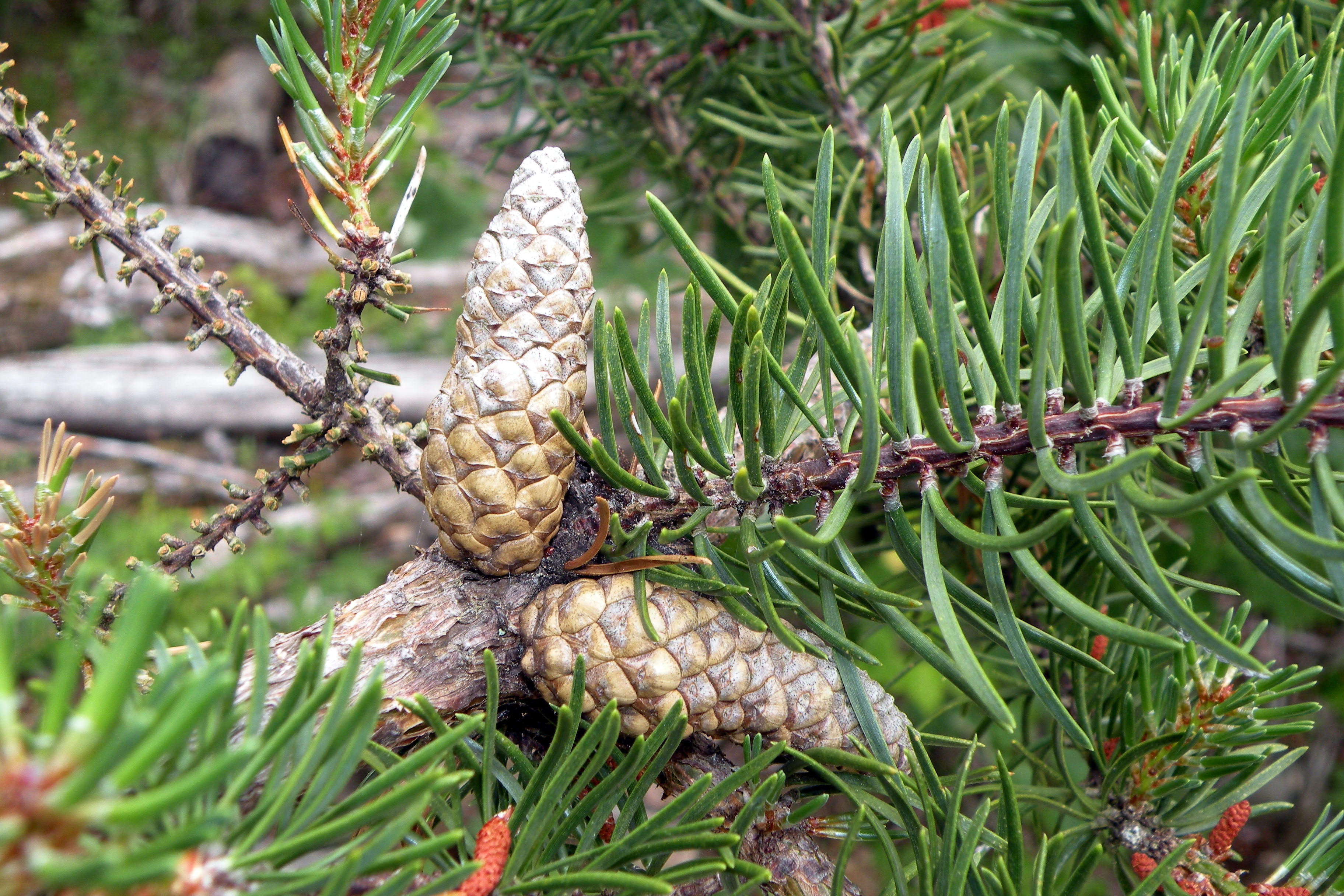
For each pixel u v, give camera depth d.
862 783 0.31
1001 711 0.28
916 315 0.29
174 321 1.25
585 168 0.51
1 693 0.24
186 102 1.59
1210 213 0.31
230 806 0.26
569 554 0.31
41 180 0.31
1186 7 0.38
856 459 0.30
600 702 0.30
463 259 1.20
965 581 0.38
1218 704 0.31
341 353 0.31
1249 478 0.27
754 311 0.29
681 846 0.28
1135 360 0.29
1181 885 0.32
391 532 1.06
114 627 0.30
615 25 0.45
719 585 0.30
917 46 0.42
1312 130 0.27
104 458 1.10
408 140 0.30
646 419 0.31
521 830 0.29
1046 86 0.58
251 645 0.30
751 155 0.48
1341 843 0.32
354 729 0.27
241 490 0.32
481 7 0.40
